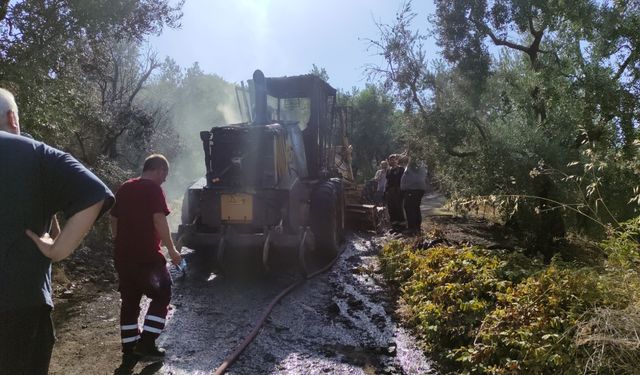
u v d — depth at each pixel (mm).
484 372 4238
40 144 2559
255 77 8875
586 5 9391
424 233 11000
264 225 7809
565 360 3822
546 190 9055
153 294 4629
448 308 5195
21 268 2375
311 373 4488
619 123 9211
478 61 10344
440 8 10555
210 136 8133
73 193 2484
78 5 6996
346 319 5977
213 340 5195
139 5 8234
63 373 4340
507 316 4535
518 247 9719
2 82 6230
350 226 12398
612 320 3719
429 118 10586
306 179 9508
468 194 10508
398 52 10844
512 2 9945
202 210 7961
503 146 9531
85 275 7402
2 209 2371
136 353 4539
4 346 2336
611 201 7680
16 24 6734
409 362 4793
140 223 4555
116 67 15023
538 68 10203
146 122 15297
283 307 6352
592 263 6449
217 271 8008
